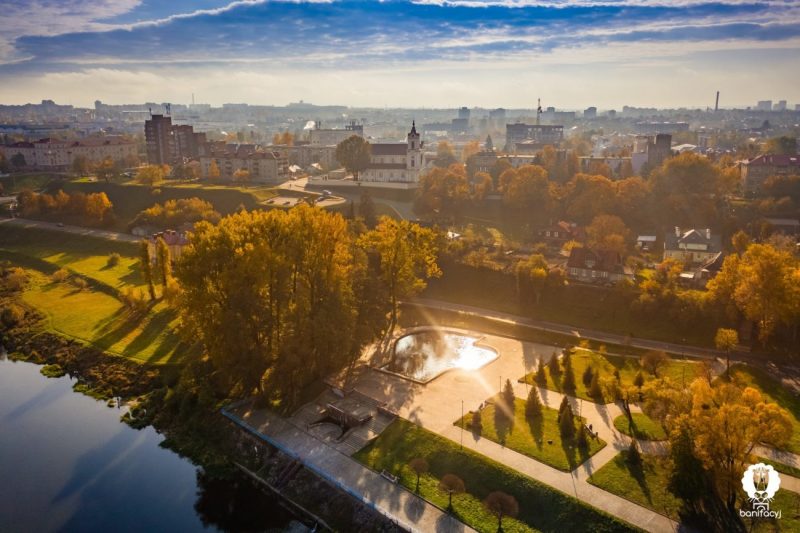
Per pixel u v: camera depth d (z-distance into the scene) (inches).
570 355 4471.0
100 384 4375.0
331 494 3058.6
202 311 3757.4
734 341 3956.7
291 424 3656.5
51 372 4618.6
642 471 2992.1
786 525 2593.5
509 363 4429.1
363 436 3481.8
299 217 4079.7
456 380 4143.7
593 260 5615.2
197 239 3831.2
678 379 3959.2
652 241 6973.4
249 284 3799.2
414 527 2758.4
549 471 3029.0
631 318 4977.9
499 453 3196.4
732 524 2615.7
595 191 7608.3
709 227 7244.1
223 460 3462.1
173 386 4195.4
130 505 3127.5
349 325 4148.6
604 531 2650.1
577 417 3543.3
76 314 5536.4
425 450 3282.5
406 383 4099.4
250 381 3900.1
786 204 7564.0
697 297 4768.7
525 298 5531.5
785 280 4099.4
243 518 3031.5
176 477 3358.8
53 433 3767.2
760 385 3838.6
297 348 3764.8
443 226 7706.7
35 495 3186.5
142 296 5546.3
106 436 3740.2
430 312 5536.4
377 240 5398.6
